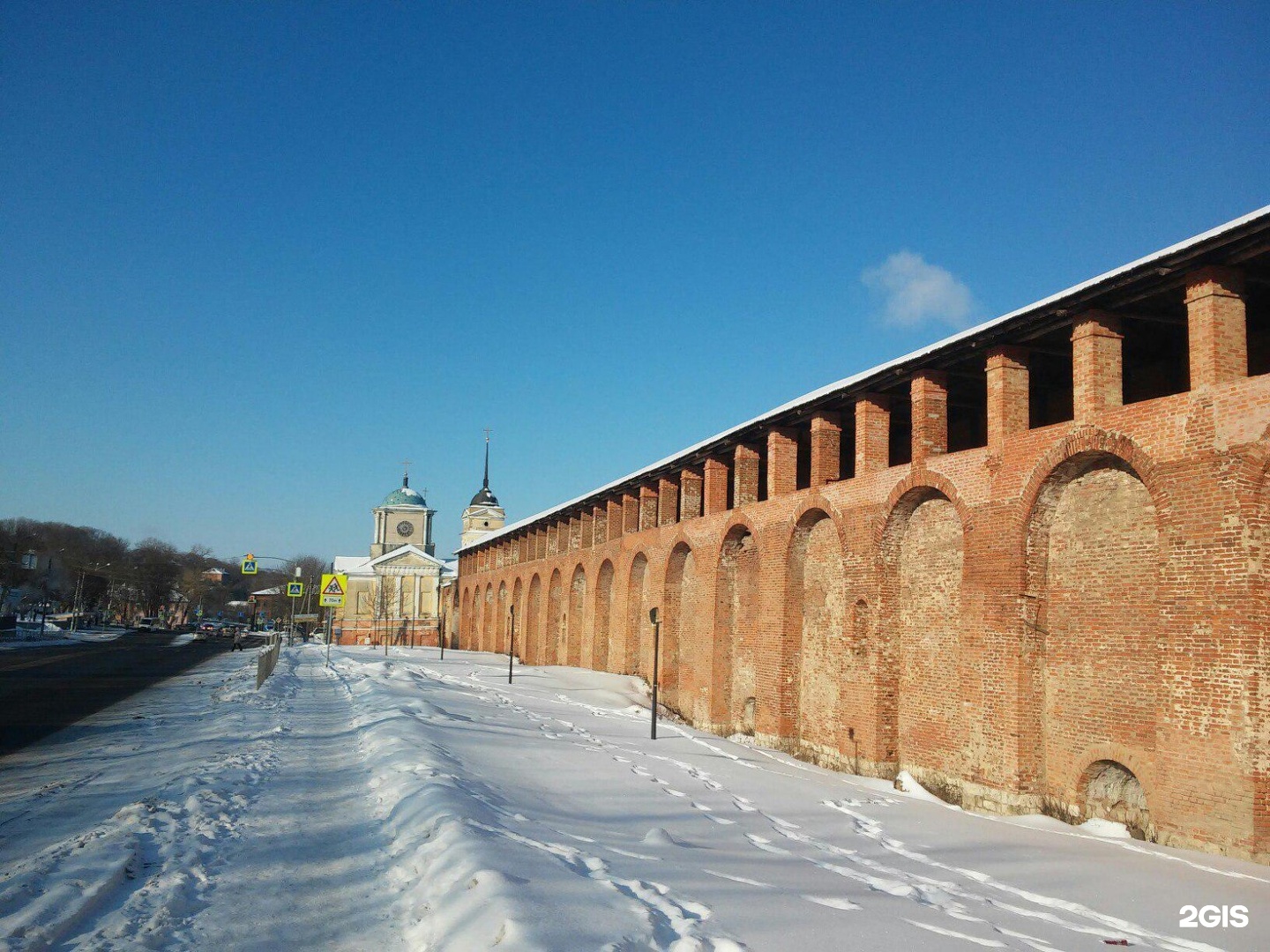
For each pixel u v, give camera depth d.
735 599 30.58
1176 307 16.45
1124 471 16.31
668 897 7.69
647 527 38.25
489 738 19.23
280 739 19.03
